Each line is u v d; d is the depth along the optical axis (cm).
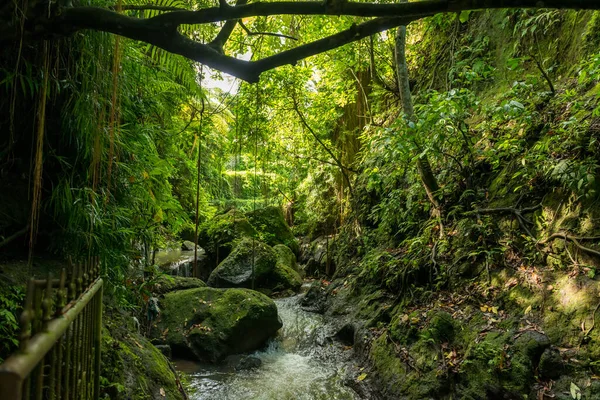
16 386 79
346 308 568
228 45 580
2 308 204
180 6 271
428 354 359
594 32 427
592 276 303
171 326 492
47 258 275
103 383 232
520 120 409
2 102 244
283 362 475
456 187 482
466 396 306
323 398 382
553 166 346
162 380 289
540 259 353
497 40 584
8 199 258
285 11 162
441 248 446
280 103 782
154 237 430
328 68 789
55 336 106
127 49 295
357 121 913
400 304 457
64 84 254
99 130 254
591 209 327
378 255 561
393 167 585
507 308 351
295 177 1196
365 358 432
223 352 472
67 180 264
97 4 233
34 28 175
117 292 323
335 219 959
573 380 269
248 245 803
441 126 429
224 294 530
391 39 734
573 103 379
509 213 404
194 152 708
